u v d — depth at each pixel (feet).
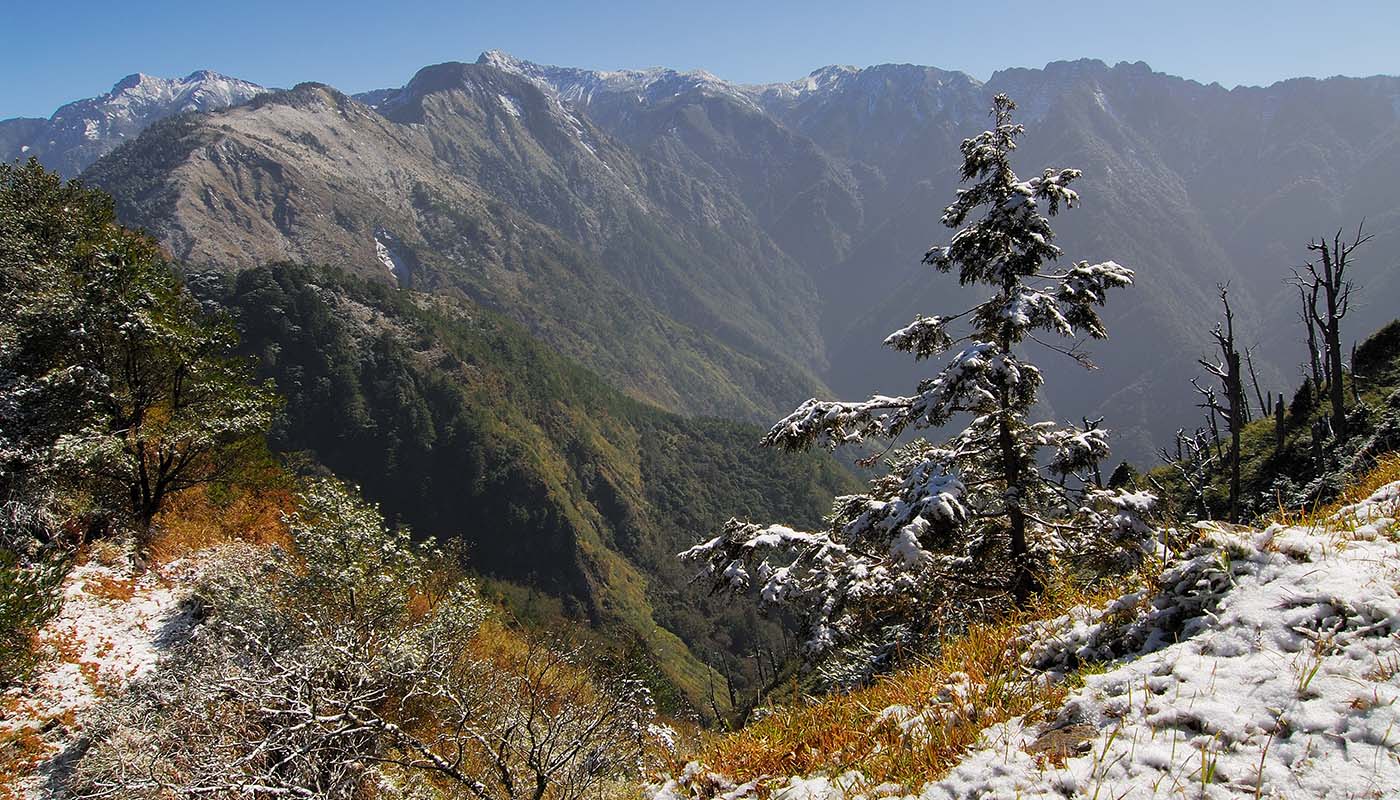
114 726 27.43
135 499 49.11
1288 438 77.77
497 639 48.39
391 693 23.39
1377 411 62.49
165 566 47.26
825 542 30.94
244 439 55.72
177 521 52.47
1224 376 66.54
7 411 43.91
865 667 27.27
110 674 36.55
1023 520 31.04
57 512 45.16
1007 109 30.27
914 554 22.86
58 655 36.45
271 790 16.51
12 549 40.42
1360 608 9.96
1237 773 8.22
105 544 46.06
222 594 35.09
